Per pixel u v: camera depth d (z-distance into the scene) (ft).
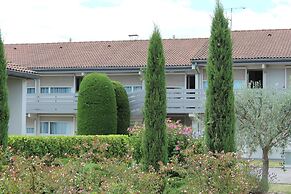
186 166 36.68
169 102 99.19
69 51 127.75
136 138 50.03
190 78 110.73
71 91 116.98
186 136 49.34
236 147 50.16
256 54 103.09
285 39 111.75
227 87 44.88
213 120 44.68
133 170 33.58
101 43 131.64
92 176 32.50
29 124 113.29
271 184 58.80
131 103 101.55
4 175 29.58
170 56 113.80
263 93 53.06
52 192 29.32
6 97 48.57
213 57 45.47
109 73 113.50
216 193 35.14
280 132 53.01
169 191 37.35
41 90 118.83
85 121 84.69
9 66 78.18
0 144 47.42
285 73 101.71
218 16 45.88
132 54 120.06
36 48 132.67
